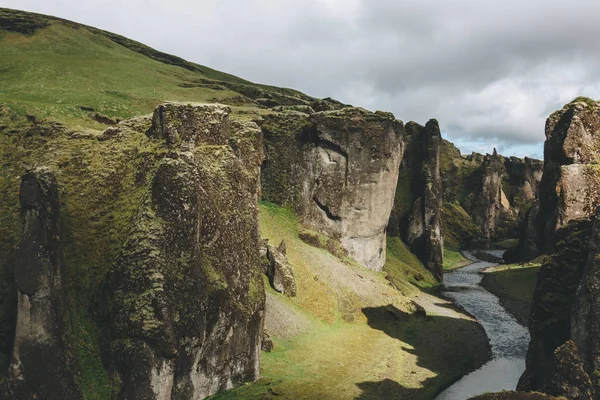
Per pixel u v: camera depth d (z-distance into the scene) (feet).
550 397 93.97
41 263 99.66
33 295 97.86
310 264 224.74
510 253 458.91
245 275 133.59
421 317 223.51
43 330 97.91
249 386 126.93
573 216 169.27
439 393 141.28
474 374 158.30
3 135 151.33
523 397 94.79
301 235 252.21
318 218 274.98
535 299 133.28
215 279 119.75
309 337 171.22
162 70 408.46
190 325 107.96
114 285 108.37
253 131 163.63
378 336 187.21
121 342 102.63
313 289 205.98
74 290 111.14
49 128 152.46
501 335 207.62
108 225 122.62
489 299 290.15
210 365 117.39
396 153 297.74
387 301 224.12
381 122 287.07
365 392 133.28
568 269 127.54
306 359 151.94
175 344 103.04
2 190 133.49
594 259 110.42
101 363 104.12
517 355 179.83
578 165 172.96
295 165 273.75
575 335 110.11
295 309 186.50
